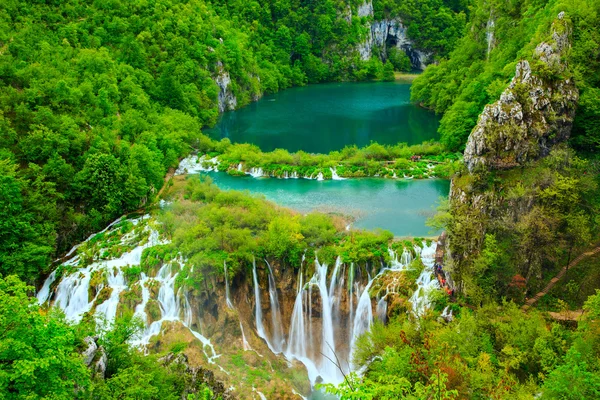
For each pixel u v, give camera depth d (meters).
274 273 62.09
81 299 60.12
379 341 50.28
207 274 58.16
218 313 57.62
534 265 54.31
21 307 28.47
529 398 35.50
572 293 53.09
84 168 71.12
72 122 75.38
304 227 64.44
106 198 71.62
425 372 36.19
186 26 148.62
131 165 76.19
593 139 63.25
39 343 28.20
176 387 41.25
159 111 116.06
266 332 62.34
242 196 74.44
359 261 60.44
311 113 155.62
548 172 57.34
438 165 93.25
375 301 58.88
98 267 62.09
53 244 64.00
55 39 107.44
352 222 72.38
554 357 42.12
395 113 152.62
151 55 132.62
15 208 60.69
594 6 70.56
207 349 54.53
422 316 51.56
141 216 73.81
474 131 59.97
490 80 102.44
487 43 133.12
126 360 37.81
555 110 61.47
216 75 155.38
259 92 181.50
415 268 59.91
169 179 91.50
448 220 56.69
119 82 106.50
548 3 96.62
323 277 60.88
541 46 65.81
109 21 128.12
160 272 60.91
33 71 83.25
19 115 73.81
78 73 95.38
